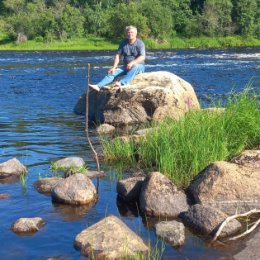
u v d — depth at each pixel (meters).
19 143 8.90
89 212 6.08
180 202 6.07
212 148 7.05
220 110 8.41
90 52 44.62
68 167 7.47
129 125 10.57
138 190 6.46
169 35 60.59
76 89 16.16
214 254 4.96
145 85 11.05
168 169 6.93
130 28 10.87
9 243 5.18
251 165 6.62
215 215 5.57
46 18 59.78
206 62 27.56
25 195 6.57
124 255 4.85
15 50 52.78
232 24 63.03
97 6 67.94
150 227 5.64
